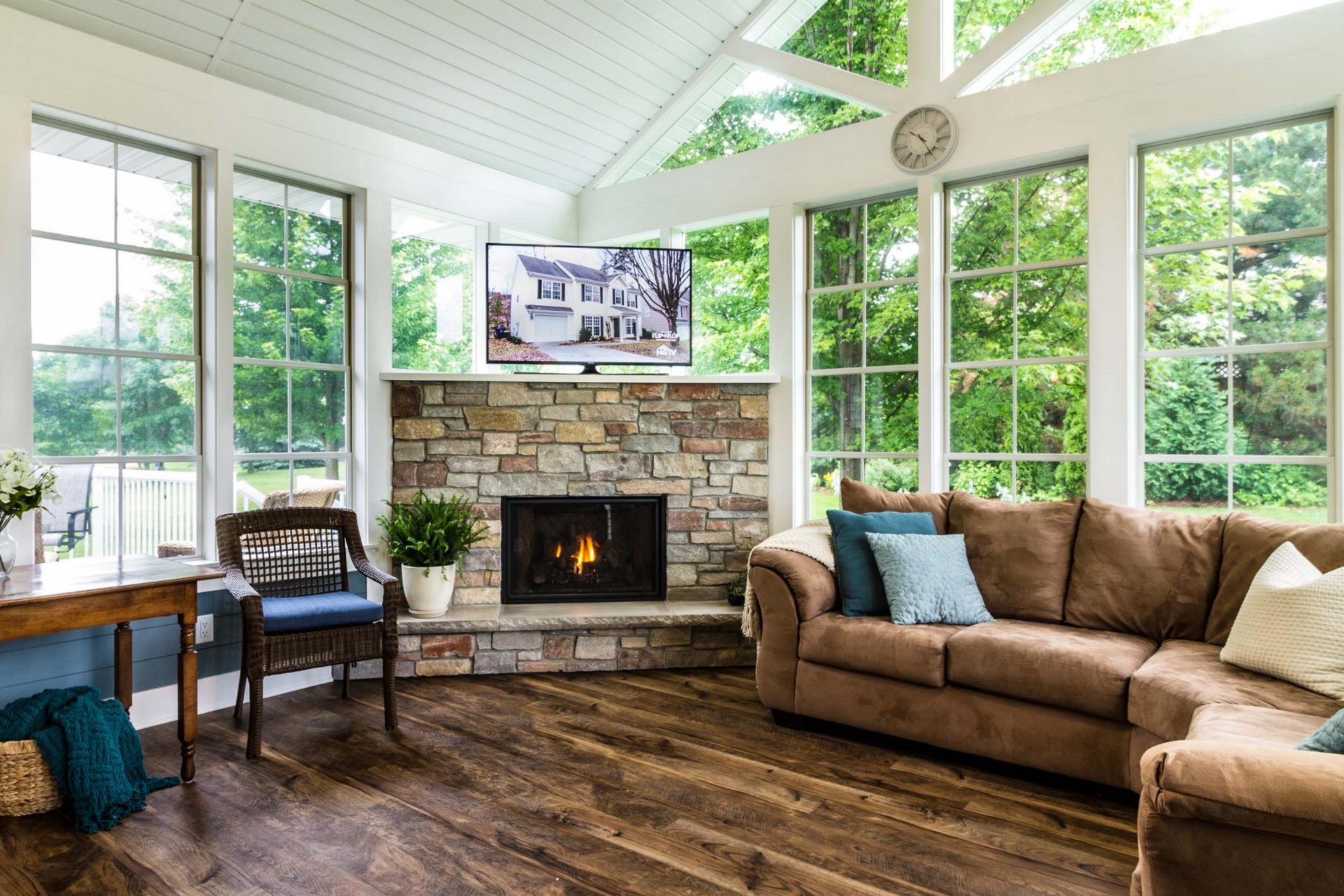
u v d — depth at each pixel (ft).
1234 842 4.57
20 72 9.77
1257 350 11.03
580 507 14.67
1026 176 12.82
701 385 14.70
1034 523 11.18
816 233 14.93
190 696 8.96
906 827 8.04
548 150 16.22
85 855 7.37
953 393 13.51
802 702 10.61
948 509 12.07
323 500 13.33
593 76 14.97
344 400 13.73
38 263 10.28
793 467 14.69
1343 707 7.20
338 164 13.16
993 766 9.62
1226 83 10.78
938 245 13.38
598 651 13.43
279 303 12.84
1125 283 11.61
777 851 7.53
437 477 14.06
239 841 7.63
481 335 15.92
